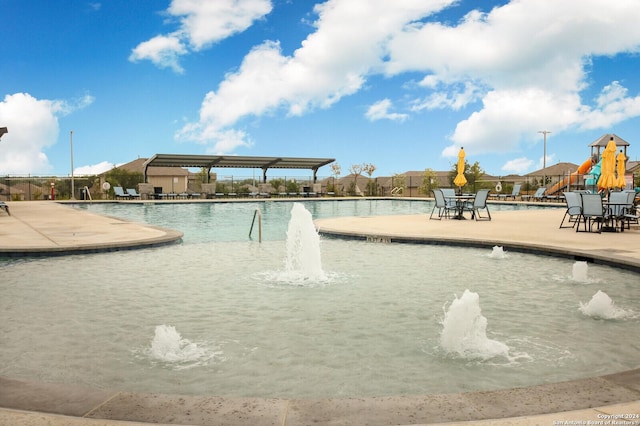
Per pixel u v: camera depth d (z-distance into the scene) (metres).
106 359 3.02
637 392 2.16
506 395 2.14
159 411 2.01
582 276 5.55
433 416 1.95
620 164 17.88
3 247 7.39
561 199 27.06
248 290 5.04
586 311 4.12
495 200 29.78
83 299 4.63
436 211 20.12
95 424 1.88
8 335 3.51
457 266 6.53
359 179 54.25
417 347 3.25
